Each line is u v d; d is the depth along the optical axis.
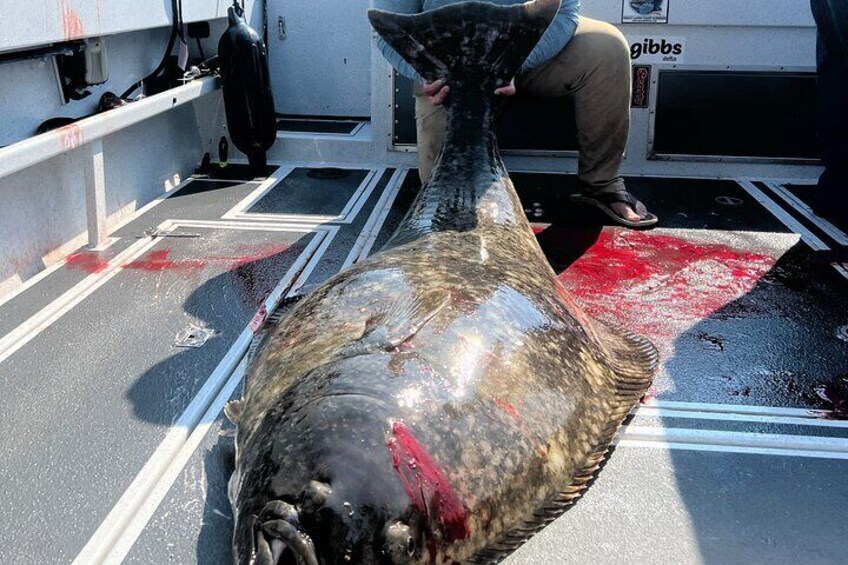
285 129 5.27
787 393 2.54
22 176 3.31
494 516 1.69
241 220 4.06
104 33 3.49
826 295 3.22
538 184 4.60
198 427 2.36
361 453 1.50
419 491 1.53
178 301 3.14
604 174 4.09
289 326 2.20
